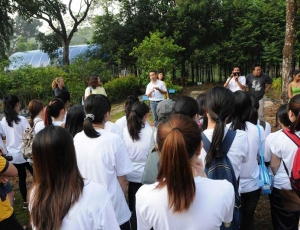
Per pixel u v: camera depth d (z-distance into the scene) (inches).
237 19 625.6
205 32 635.5
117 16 666.8
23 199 155.6
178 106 90.4
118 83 534.3
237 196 76.9
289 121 100.9
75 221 52.3
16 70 484.4
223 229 63.7
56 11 681.0
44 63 872.3
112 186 85.5
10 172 87.1
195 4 618.2
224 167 76.3
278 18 589.6
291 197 91.3
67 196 52.7
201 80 684.1
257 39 609.3
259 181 95.9
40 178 54.3
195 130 56.1
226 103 78.2
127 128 113.7
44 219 52.1
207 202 54.1
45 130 54.5
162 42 537.0
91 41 695.7
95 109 87.7
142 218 56.7
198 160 58.5
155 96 287.7
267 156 98.3
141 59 523.2
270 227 124.6
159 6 638.5
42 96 468.1
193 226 53.6
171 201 52.4
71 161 54.8
